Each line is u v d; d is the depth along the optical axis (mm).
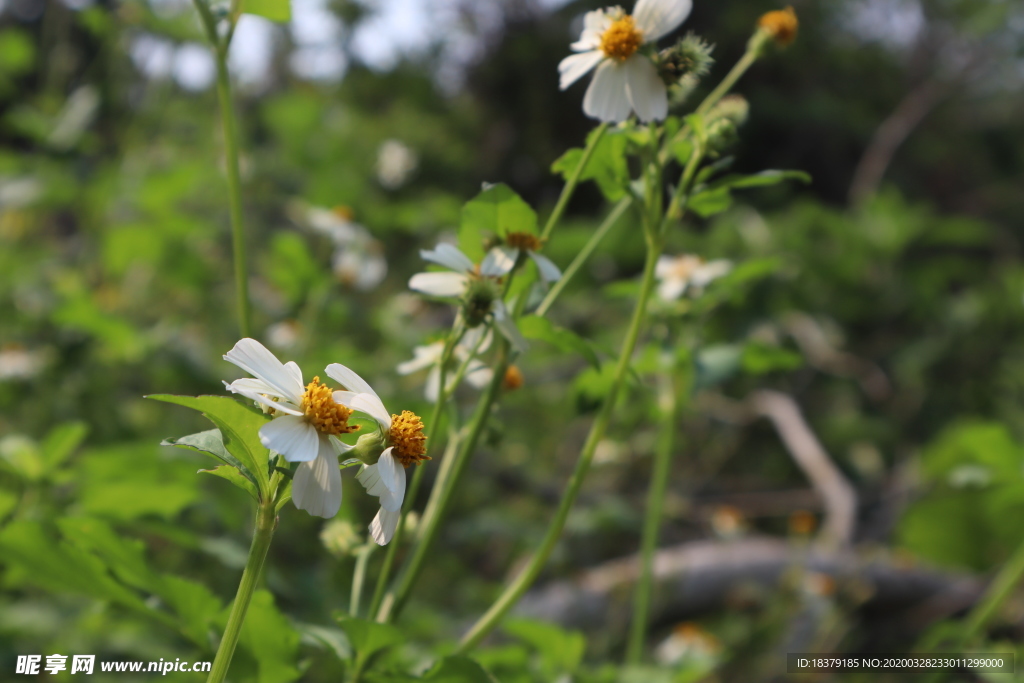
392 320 872
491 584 870
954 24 2779
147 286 1022
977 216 2590
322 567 644
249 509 599
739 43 2447
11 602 562
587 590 811
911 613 972
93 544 437
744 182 450
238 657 436
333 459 375
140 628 536
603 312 1284
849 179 2525
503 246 442
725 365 573
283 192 1293
